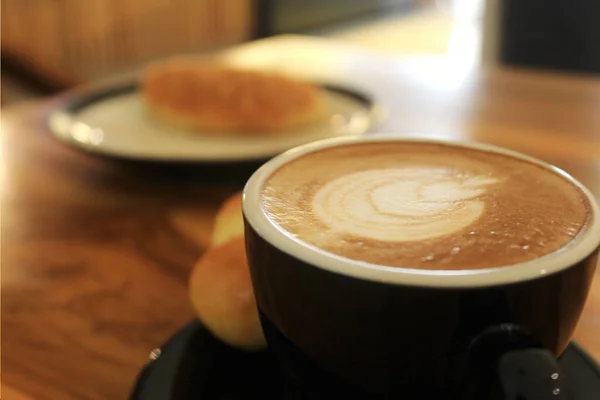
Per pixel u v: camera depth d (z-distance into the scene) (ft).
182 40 6.39
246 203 0.72
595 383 0.80
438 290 0.60
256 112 1.85
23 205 1.53
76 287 1.19
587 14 3.56
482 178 0.79
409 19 8.84
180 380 0.83
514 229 0.69
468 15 8.61
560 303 0.64
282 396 0.82
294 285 0.65
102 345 1.04
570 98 2.38
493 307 0.61
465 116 2.17
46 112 2.27
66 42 5.25
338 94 2.21
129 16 5.76
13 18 4.75
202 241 1.35
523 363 0.59
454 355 0.63
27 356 1.01
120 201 1.55
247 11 7.00
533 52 3.76
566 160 1.75
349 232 0.69
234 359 0.87
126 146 1.78
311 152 0.85
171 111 1.93
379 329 0.63
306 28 7.37
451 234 0.68
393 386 0.66
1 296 1.16
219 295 0.85
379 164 0.83
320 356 0.68
